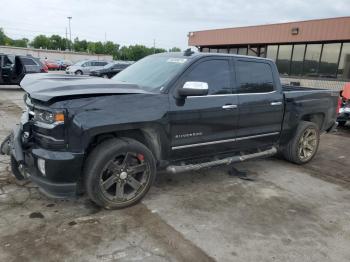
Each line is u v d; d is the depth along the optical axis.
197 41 25.38
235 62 4.67
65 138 3.29
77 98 3.34
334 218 3.91
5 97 12.92
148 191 4.03
